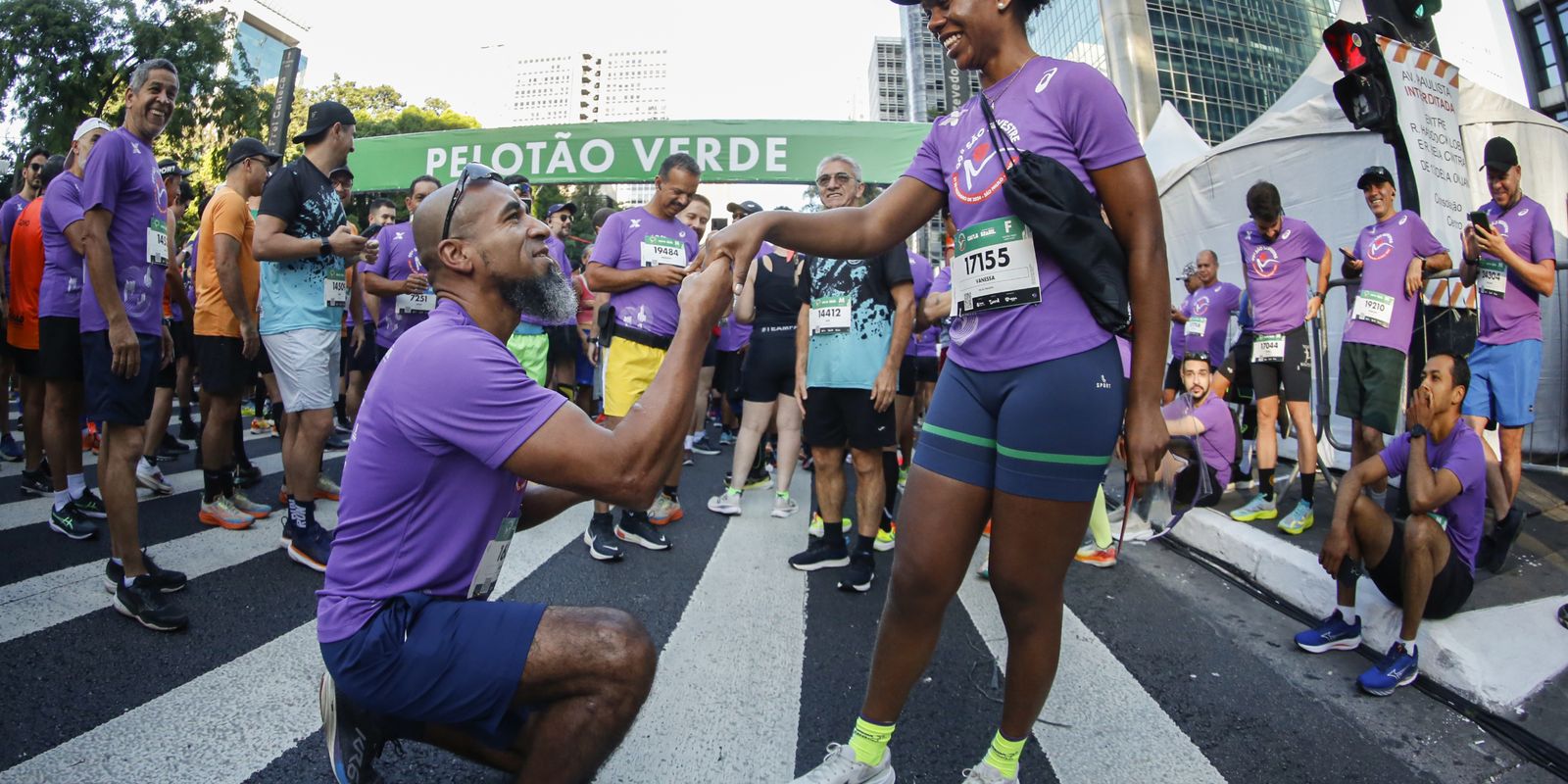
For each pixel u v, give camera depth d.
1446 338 4.15
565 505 1.92
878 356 3.61
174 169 5.46
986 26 1.69
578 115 128.00
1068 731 2.26
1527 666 2.51
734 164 10.48
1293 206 6.18
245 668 2.39
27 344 4.39
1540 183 5.62
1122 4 55.44
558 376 7.21
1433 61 4.42
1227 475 4.50
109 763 1.85
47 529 3.73
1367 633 2.89
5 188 8.35
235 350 3.94
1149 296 1.56
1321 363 5.30
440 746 1.62
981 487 1.68
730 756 2.06
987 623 3.15
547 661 1.45
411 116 38.97
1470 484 2.66
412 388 1.46
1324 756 2.16
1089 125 1.56
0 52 18.05
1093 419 1.56
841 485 3.89
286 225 3.40
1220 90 58.28
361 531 1.50
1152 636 3.04
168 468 5.51
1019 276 1.59
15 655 2.38
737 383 8.21
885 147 10.43
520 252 1.64
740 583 3.56
